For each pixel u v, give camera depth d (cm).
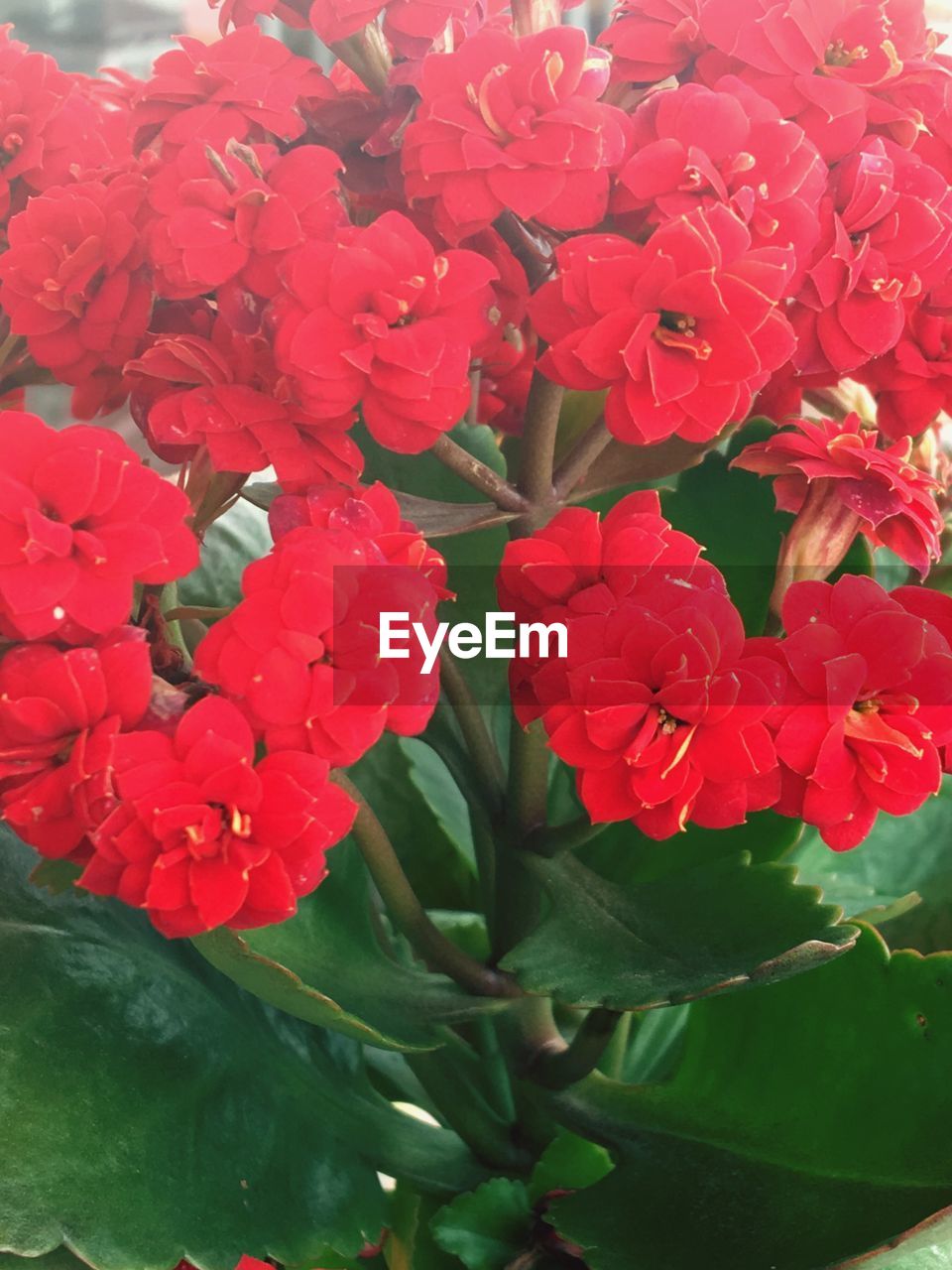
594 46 10
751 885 10
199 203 9
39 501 8
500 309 10
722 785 8
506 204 9
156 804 7
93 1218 9
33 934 10
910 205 9
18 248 9
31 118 10
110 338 10
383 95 10
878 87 10
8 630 8
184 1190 9
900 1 10
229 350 9
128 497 8
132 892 7
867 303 9
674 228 8
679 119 9
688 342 8
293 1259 10
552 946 10
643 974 9
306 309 9
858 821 8
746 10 9
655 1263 9
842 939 9
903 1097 10
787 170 9
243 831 7
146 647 8
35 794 7
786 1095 10
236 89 9
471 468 10
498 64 9
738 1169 10
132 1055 10
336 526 8
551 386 10
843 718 8
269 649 8
